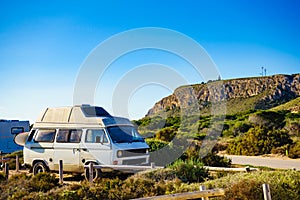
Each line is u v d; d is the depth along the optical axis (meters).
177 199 7.04
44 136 14.76
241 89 74.81
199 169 12.62
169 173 11.97
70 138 14.15
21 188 11.10
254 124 33.62
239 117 39.22
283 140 24.77
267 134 25.17
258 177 9.75
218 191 7.96
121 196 9.29
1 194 10.50
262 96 68.75
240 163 18.88
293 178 9.77
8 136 25.72
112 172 13.07
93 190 9.55
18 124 26.41
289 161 19.81
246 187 8.41
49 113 15.06
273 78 75.44
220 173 12.59
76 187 10.23
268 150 24.14
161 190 9.61
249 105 65.25
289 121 32.62
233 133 31.25
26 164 15.05
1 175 13.62
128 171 12.84
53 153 14.32
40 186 11.25
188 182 11.24
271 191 8.54
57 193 9.62
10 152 25.69
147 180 10.57
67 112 14.62
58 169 14.24
